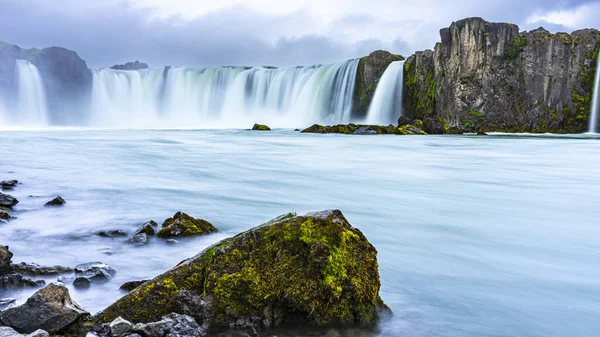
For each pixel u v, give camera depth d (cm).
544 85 6575
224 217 1055
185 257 742
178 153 2506
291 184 1562
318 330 491
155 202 1208
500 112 6550
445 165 2200
